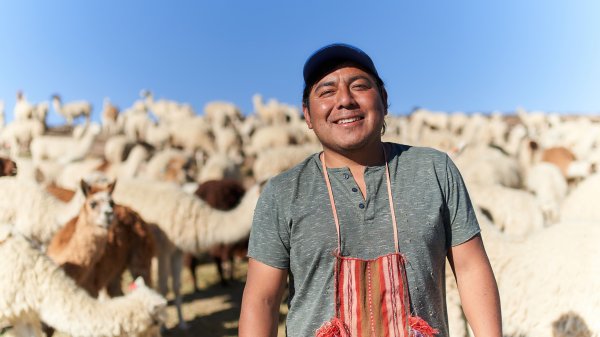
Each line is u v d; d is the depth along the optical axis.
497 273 4.14
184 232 7.46
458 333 4.32
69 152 21.94
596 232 3.90
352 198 1.95
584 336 3.63
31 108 29.11
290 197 1.98
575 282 3.76
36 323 5.21
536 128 32.16
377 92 2.03
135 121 30.48
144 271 6.88
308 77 2.06
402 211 1.93
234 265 10.85
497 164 11.54
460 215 1.96
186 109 37.81
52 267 5.13
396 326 1.84
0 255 5.00
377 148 2.04
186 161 15.15
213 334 7.21
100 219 5.89
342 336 1.84
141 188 7.66
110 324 5.15
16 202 7.48
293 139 22.67
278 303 2.02
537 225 7.47
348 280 1.88
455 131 30.84
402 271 1.88
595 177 7.21
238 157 22.20
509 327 3.99
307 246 1.93
